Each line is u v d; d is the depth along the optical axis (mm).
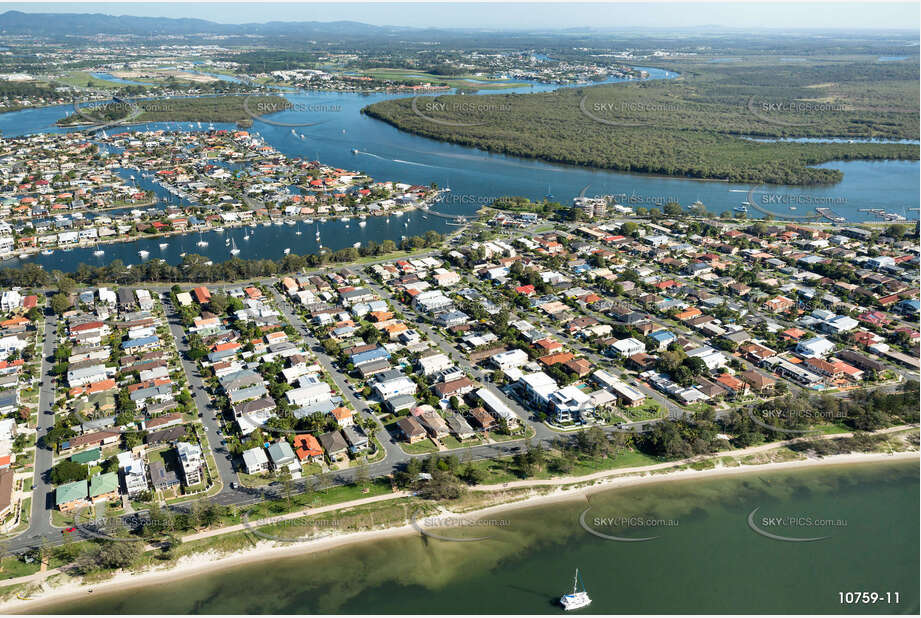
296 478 161625
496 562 141500
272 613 127688
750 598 132750
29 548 138500
